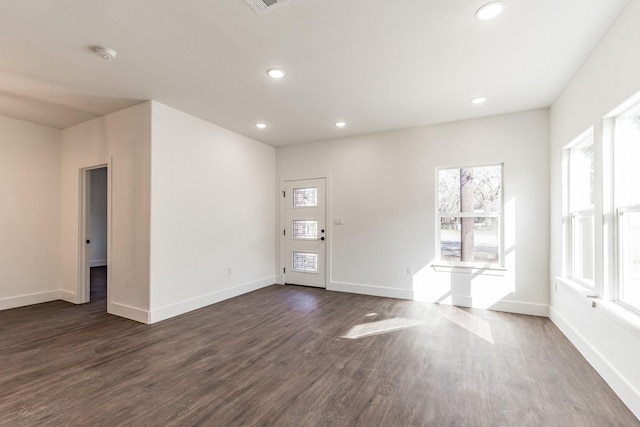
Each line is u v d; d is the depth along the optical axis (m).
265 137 5.01
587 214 2.81
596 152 2.37
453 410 1.91
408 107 3.68
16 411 1.89
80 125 4.26
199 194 4.07
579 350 2.72
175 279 3.74
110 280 3.81
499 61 2.61
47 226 4.45
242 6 1.92
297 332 3.21
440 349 2.79
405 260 4.53
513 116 3.89
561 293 3.27
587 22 2.09
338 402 1.99
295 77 2.90
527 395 2.07
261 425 1.77
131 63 2.62
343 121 4.20
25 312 3.89
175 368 2.43
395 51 2.46
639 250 2.02
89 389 2.13
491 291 4.00
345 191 5.00
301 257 5.44
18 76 2.84
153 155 3.47
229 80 2.96
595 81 2.39
